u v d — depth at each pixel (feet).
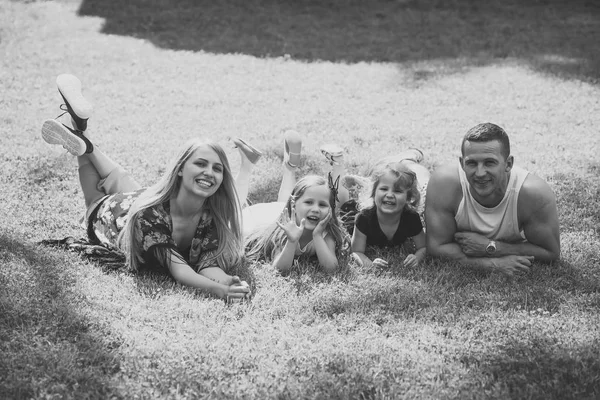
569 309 14.80
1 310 13.74
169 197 16.16
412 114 31.63
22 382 11.51
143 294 14.85
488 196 16.67
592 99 34.24
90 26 46.93
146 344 12.89
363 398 11.59
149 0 53.36
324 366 12.36
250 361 12.44
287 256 16.43
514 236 17.28
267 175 23.15
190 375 11.96
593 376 12.11
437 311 14.67
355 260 17.44
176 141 26.37
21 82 34.58
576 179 22.77
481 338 13.53
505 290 15.72
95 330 13.33
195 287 15.42
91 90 34.06
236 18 50.65
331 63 41.45
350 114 31.37
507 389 11.75
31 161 22.99
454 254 17.25
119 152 24.66
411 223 17.99
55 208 19.60
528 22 51.65
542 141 27.53
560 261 17.25
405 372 12.23
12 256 16.14
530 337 13.39
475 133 16.08
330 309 14.74
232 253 16.55
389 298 15.29
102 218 17.10
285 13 52.75
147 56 41.24
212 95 34.04
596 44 45.88
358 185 21.26
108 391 11.60
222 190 16.39
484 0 57.06
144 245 15.71
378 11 53.83
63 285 14.96
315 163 24.32
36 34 44.27
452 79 38.04
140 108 31.40
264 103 32.94
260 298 15.01
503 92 35.60
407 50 44.57
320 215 16.96
